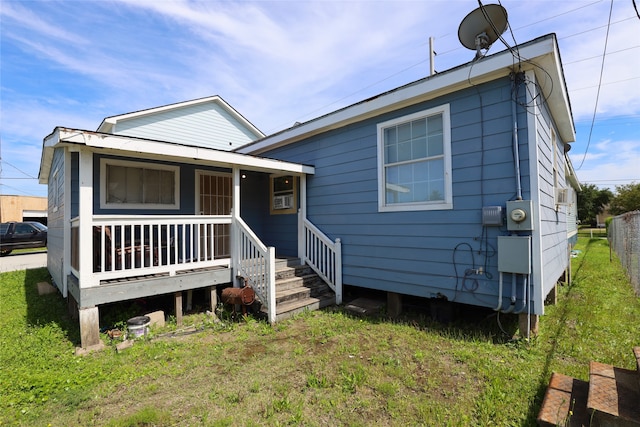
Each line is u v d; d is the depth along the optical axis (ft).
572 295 19.35
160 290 14.71
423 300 17.17
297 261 20.56
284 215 23.58
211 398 8.56
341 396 8.52
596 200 114.93
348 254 18.28
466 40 14.47
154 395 8.80
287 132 21.83
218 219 17.34
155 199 20.68
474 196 13.23
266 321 15.11
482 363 10.20
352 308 16.85
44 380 9.45
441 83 13.85
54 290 21.48
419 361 10.53
